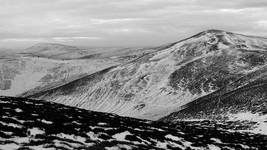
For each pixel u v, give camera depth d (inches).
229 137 1525.6
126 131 1146.0
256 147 1358.3
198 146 1177.4
